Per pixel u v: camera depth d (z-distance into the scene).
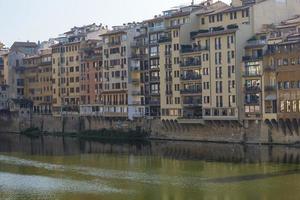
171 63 169.00
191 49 162.38
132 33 188.00
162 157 128.38
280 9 159.75
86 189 89.94
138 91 182.25
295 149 130.50
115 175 103.25
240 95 149.12
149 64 178.62
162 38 173.75
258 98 144.75
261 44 146.00
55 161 128.12
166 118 169.62
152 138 173.88
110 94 192.12
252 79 146.62
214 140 155.50
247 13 154.12
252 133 146.25
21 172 110.56
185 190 86.25
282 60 138.62
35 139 192.88
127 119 184.38
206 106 156.38
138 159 126.62
